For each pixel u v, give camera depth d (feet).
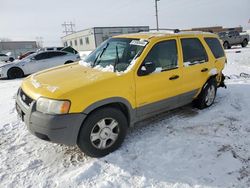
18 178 11.21
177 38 15.80
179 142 13.75
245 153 12.57
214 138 14.10
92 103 11.65
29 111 11.62
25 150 13.55
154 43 14.34
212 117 17.01
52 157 12.80
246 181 10.58
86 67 14.87
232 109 18.31
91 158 12.54
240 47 87.51
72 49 51.98
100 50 16.25
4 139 14.89
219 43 19.85
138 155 12.66
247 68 36.83
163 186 10.44
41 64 44.62
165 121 16.52
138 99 13.50
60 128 11.06
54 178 11.16
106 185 10.48
